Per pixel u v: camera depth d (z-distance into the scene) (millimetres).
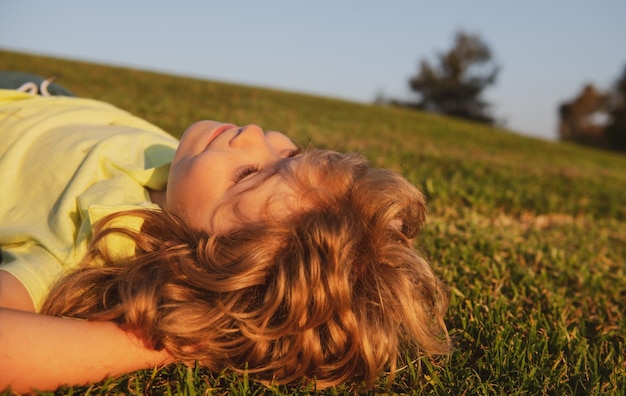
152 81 13180
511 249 2982
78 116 2354
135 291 1448
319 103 15648
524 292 2406
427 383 1606
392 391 1597
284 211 1501
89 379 1358
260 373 1519
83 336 1364
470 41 42531
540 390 1635
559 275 2730
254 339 1442
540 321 2078
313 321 1438
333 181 1591
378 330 1533
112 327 1430
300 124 8508
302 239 1471
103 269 1565
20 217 1835
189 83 14531
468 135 13375
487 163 6988
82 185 1846
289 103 13602
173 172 1664
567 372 1780
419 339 1649
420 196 1797
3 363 1229
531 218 4250
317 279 1428
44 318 1344
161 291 1461
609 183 7352
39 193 1897
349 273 1490
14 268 1496
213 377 1533
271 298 1430
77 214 1770
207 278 1457
